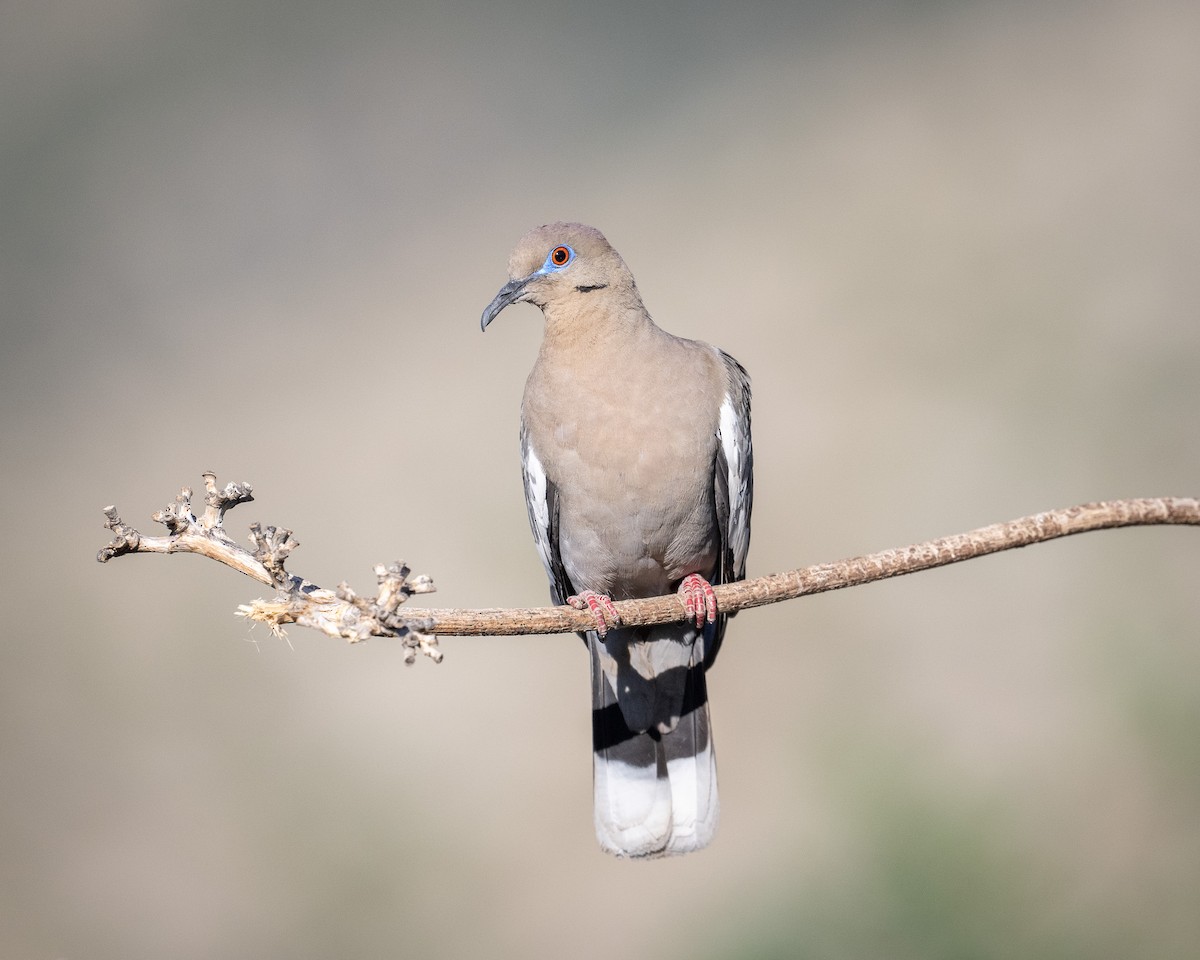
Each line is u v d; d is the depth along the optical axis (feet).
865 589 42.06
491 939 36.99
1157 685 34.88
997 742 36.94
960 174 56.34
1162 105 58.23
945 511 44.50
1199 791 32.94
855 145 58.54
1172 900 30.58
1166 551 41.22
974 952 28.45
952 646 40.37
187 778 41.55
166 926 38.27
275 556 17.53
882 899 29.17
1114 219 53.62
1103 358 48.52
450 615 18.10
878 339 50.39
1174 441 45.50
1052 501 44.32
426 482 49.24
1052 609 40.83
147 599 46.62
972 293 51.42
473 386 52.75
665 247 55.67
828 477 46.01
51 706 43.65
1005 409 47.16
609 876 37.52
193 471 52.19
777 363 50.01
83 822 40.75
